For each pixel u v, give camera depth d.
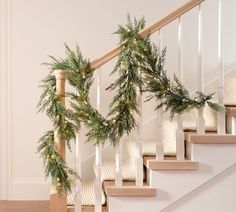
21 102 3.84
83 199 3.04
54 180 2.69
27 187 3.86
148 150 3.17
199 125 2.84
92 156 3.82
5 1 3.80
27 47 3.83
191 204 2.87
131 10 3.90
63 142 2.72
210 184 2.87
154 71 2.74
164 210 2.86
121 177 2.81
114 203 2.77
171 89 2.77
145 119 3.91
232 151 2.80
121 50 2.73
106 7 3.88
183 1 3.92
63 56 3.85
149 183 2.85
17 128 3.85
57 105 2.70
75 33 3.86
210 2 3.97
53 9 3.84
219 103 2.88
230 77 3.78
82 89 2.73
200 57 2.87
